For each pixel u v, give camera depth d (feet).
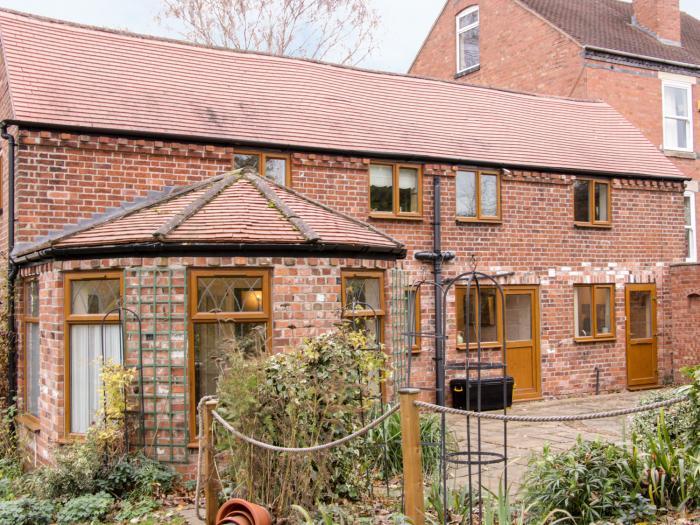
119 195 35.88
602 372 51.85
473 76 74.18
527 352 48.96
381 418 18.02
